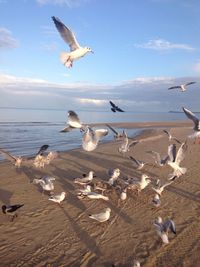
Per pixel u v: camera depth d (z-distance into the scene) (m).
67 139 44.28
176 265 12.21
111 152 31.08
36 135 48.00
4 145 37.16
